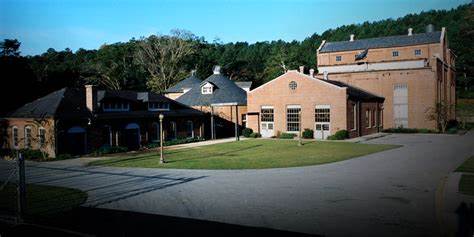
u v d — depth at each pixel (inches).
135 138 1429.6
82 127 1242.6
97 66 2979.8
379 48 2357.3
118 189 657.0
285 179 709.3
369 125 1771.7
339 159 959.0
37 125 1195.3
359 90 1860.2
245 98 2032.5
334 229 406.9
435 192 568.7
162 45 3112.7
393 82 1899.6
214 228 419.8
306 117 1632.6
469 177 673.6
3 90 1882.4
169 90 2496.3
